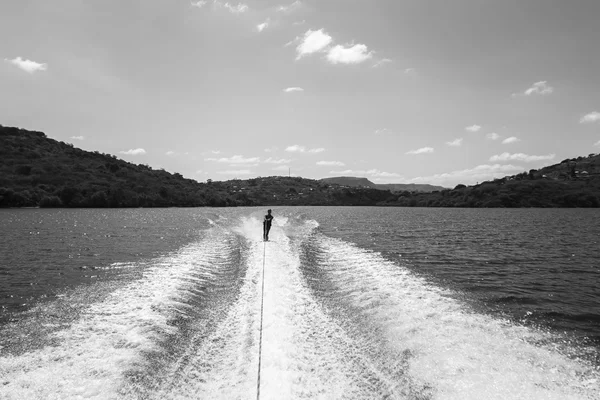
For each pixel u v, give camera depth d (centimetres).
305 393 501
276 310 839
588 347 689
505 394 509
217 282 1152
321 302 925
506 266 1562
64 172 10500
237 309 867
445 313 861
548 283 1266
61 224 3706
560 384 541
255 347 640
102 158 13200
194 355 625
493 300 1027
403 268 1427
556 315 902
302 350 634
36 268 1401
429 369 579
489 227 3684
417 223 4184
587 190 12538
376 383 535
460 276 1335
